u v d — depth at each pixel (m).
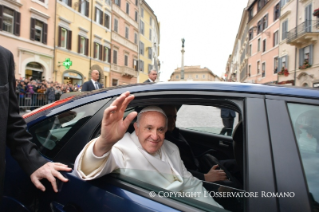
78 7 19.61
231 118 1.50
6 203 1.26
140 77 33.31
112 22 24.98
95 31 22.05
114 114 0.92
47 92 12.12
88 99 1.35
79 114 1.31
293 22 20.20
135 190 1.04
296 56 19.72
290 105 0.97
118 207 1.00
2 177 1.02
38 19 15.66
